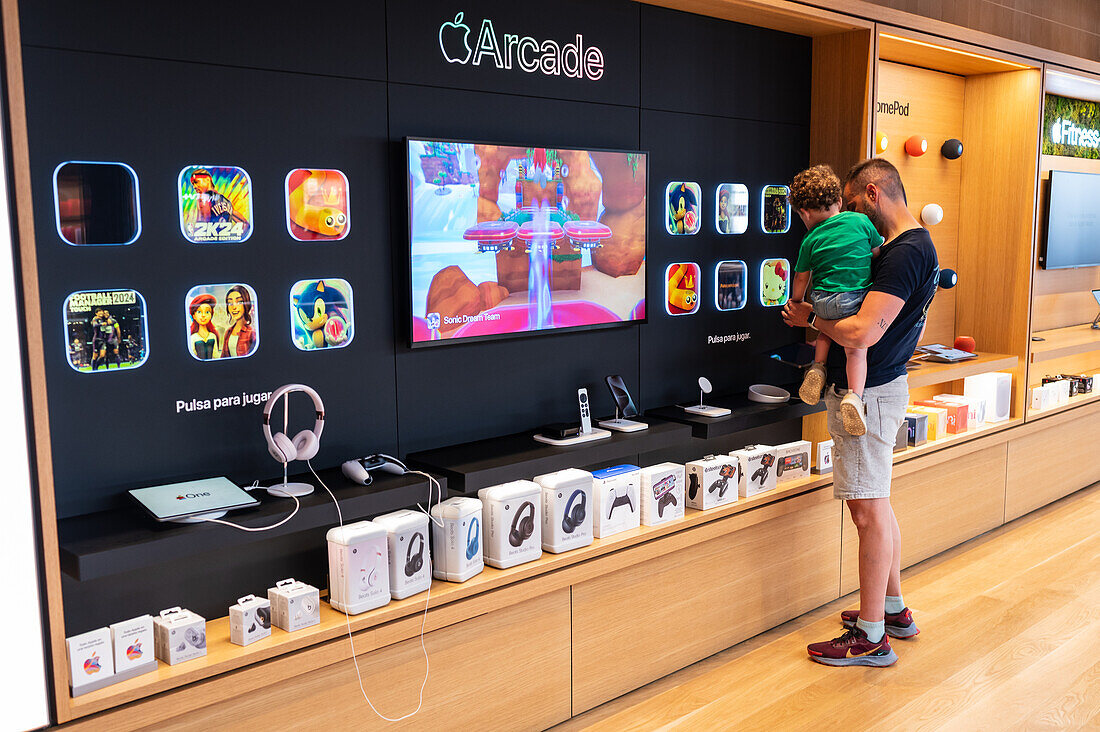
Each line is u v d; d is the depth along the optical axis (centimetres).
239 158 234
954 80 473
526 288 296
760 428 388
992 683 304
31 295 180
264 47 235
